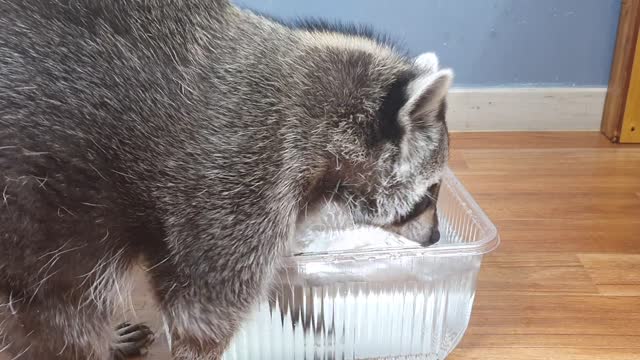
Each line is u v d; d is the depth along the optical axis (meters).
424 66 0.76
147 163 0.67
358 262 0.77
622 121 1.33
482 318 0.88
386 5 1.33
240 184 0.68
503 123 1.39
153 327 0.85
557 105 1.38
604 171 1.24
